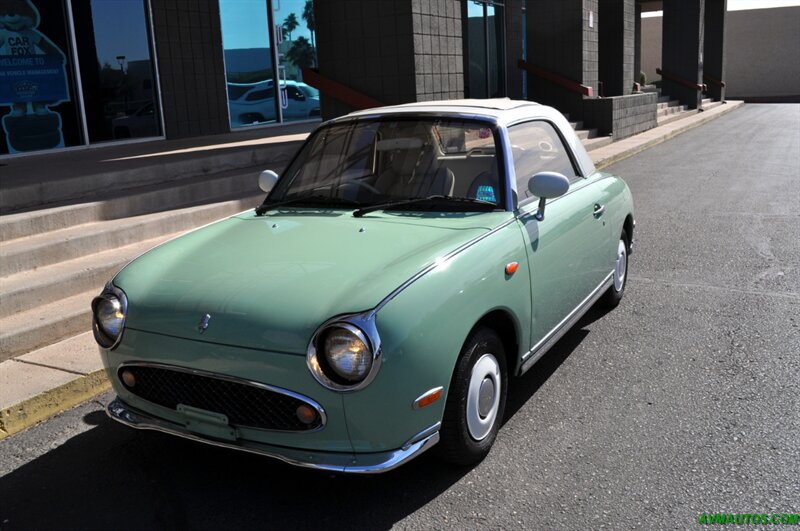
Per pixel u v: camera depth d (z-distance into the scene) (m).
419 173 3.78
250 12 13.07
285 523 2.83
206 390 2.83
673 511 2.81
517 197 3.62
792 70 38.91
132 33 10.80
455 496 2.97
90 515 2.94
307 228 3.48
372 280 2.78
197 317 2.83
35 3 9.50
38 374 4.14
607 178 5.03
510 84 18.73
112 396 4.14
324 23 9.37
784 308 5.16
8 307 4.77
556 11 16.17
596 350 4.54
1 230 5.61
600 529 2.72
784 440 3.33
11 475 3.29
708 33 31.16
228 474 3.22
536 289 3.54
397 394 2.63
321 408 2.61
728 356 4.34
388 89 9.14
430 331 2.72
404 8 8.79
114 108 10.64
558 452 3.29
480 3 17.03
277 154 9.30
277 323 2.67
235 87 12.98
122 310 3.05
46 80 9.71
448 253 2.98
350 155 4.02
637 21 32.88
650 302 5.46
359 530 2.77
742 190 10.32
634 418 3.60
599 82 19.09
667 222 8.37
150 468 3.31
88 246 5.86
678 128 20.17
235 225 3.74
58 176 6.83
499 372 3.28
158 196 7.07
